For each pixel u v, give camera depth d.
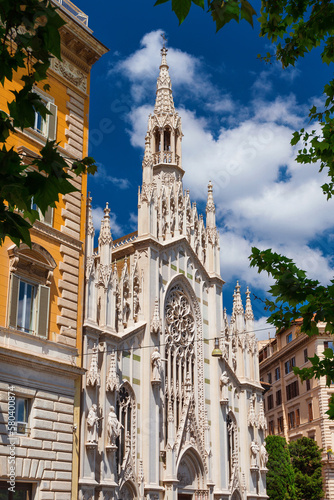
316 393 75.88
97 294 37.09
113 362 36.41
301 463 69.44
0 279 28.14
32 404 28.61
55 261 31.72
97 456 34.16
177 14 8.21
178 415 43.62
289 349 84.81
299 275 15.14
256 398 53.28
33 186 9.52
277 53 16.92
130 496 37.25
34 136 32.03
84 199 35.16
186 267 47.62
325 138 17.84
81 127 35.94
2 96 30.52
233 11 8.16
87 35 36.38
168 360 43.28
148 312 41.47
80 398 32.75
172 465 40.38
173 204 48.03
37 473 27.97
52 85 34.41
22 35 9.64
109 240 39.03
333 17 15.48
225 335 51.38
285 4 15.47
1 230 9.42
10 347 27.66
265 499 50.62
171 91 53.97
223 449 46.50
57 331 31.06
